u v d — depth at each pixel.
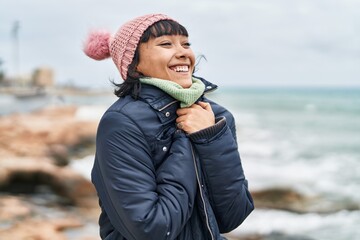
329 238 9.09
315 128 36.47
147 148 2.02
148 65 2.08
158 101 2.05
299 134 31.47
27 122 19.38
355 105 71.25
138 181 1.96
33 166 11.41
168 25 2.09
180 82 2.08
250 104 76.12
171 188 1.97
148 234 1.91
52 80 42.09
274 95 135.00
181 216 1.96
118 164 1.97
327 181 14.04
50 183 11.20
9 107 28.05
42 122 19.75
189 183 2.00
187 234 2.06
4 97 30.48
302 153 21.70
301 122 42.16
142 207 1.92
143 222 1.90
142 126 2.00
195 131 2.03
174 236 1.96
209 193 2.09
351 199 11.52
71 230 8.33
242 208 2.15
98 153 2.05
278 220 9.98
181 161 2.01
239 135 29.84
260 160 19.03
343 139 28.47
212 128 2.04
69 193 10.83
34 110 26.50
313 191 12.02
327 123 41.22
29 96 27.84
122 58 2.12
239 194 2.10
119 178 1.97
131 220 1.92
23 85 42.16
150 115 2.03
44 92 27.70
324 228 9.62
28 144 17.19
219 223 2.17
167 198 1.96
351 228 9.60
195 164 2.03
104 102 39.84
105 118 2.04
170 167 2.01
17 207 9.09
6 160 11.98
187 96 2.03
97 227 8.68
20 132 17.81
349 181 14.09
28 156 16.12
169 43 2.09
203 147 2.03
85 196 10.80
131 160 1.97
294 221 9.97
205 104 2.16
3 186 11.03
